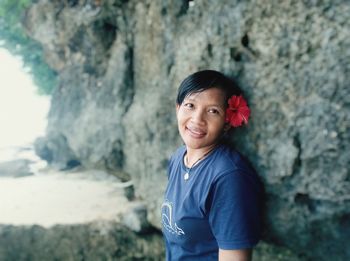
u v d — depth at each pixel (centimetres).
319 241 147
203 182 132
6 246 262
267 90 143
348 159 128
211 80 130
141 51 246
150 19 219
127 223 246
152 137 215
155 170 215
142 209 239
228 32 153
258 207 134
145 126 222
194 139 135
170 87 196
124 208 275
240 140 151
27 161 436
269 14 139
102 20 302
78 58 356
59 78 411
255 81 146
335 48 125
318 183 136
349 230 139
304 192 140
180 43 184
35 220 267
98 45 321
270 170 146
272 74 141
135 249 246
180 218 138
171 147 201
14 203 303
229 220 126
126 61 285
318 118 132
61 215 272
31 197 317
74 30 334
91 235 254
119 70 294
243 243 126
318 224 143
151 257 241
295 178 142
